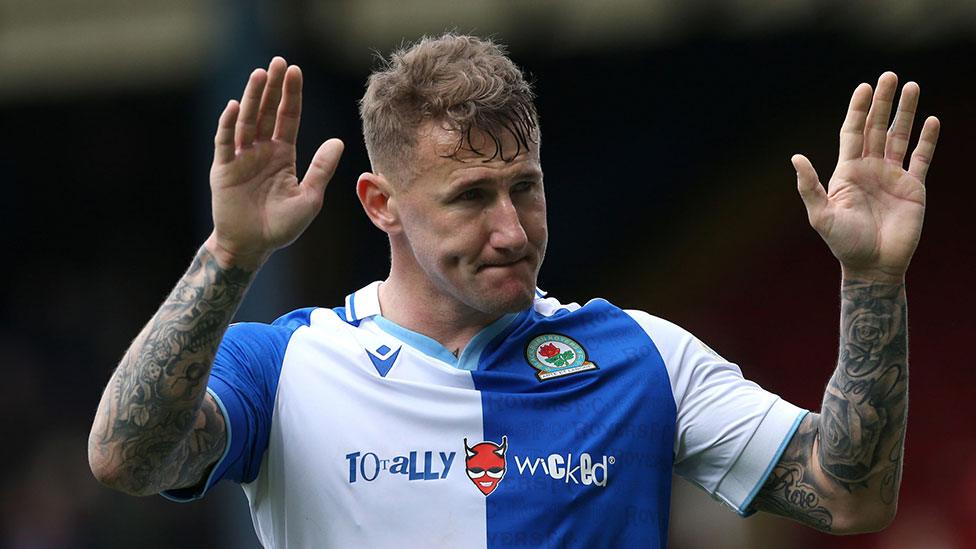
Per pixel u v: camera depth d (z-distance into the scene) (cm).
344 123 3866
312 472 1170
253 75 1073
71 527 3638
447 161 1129
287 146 1102
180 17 3625
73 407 4147
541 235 1156
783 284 4225
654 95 4212
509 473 1159
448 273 1148
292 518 1177
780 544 3419
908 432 3803
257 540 2702
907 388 1132
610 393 1192
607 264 4394
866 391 1127
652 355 1214
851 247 1116
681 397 1204
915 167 1127
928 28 3638
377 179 1195
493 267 1137
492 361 1198
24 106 4325
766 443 1179
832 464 1145
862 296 1131
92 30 3681
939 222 4016
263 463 1198
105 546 3559
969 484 3578
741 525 3388
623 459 1173
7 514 3706
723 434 1189
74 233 4525
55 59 3728
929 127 1121
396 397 1178
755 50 4031
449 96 1130
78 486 3709
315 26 3347
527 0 3434
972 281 3966
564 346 1213
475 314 1203
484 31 3450
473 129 1123
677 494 3394
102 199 4522
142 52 3656
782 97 4159
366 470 1160
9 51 3738
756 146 4250
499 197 1132
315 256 3944
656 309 4334
